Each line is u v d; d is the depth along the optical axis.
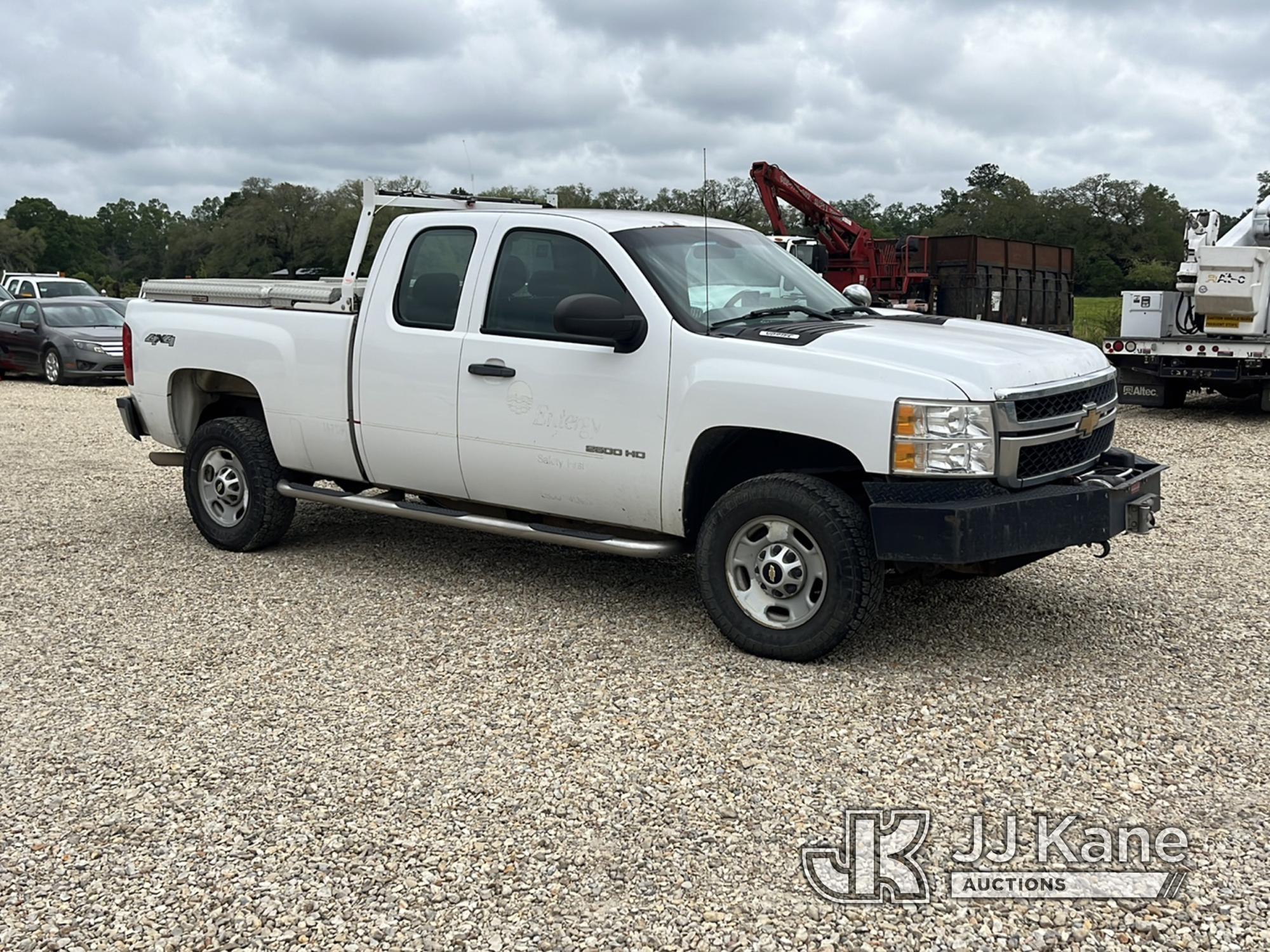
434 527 7.81
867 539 4.85
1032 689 4.78
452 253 6.05
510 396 5.72
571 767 4.06
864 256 25.48
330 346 6.42
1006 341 5.27
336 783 3.96
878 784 3.93
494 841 3.56
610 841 3.55
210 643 5.43
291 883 3.33
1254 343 13.92
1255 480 9.62
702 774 4.00
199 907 3.21
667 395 5.23
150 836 3.61
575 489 5.62
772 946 3.02
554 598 6.09
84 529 7.81
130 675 5.02
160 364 7.27
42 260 122.62
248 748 4.25
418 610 5.91
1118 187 74.00
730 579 5.20
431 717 4.52
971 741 4.26
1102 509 4.87
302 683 4.91
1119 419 14.13
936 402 4.64
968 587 6.29
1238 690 4.77
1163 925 3.09
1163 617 5.76
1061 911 3.16
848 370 4.82
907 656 5.18
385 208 6.74
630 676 4.94
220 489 7.11
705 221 6.15
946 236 25.05
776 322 5.42
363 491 7.34
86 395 17.75
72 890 3.31
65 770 4.08
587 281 5.57
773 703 4.62
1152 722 4.44
